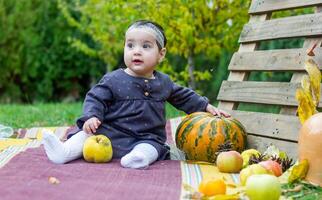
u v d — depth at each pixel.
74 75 12.12
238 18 6.71
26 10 12.06
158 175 3.15
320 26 3.75
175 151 4.10
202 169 3.43
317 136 3.04
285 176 3.10
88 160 3.57
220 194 2.67
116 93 3.78
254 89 4.16
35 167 3.27
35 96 12.47
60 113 7.61
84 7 9.22
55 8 11.91
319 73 3.40
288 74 8.16
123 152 3.72
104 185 2.83
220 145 3.70
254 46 4.36
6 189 2.68
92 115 3.65
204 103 4.10
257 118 4.04
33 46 11.96
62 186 2.77
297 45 7.89
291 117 3.76
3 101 12.60
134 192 2.70
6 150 3.98
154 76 3.96
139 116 3.77
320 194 2.83
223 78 10.02
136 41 3.82
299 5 4.04
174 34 6.61
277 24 4.16
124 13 6.68
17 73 12.27
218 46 6.95
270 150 3.60
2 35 12.04
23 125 6.32
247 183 2.67
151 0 6.46
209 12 6.73
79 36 11.70
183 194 2.68
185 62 10.12
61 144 3.50
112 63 10.11
